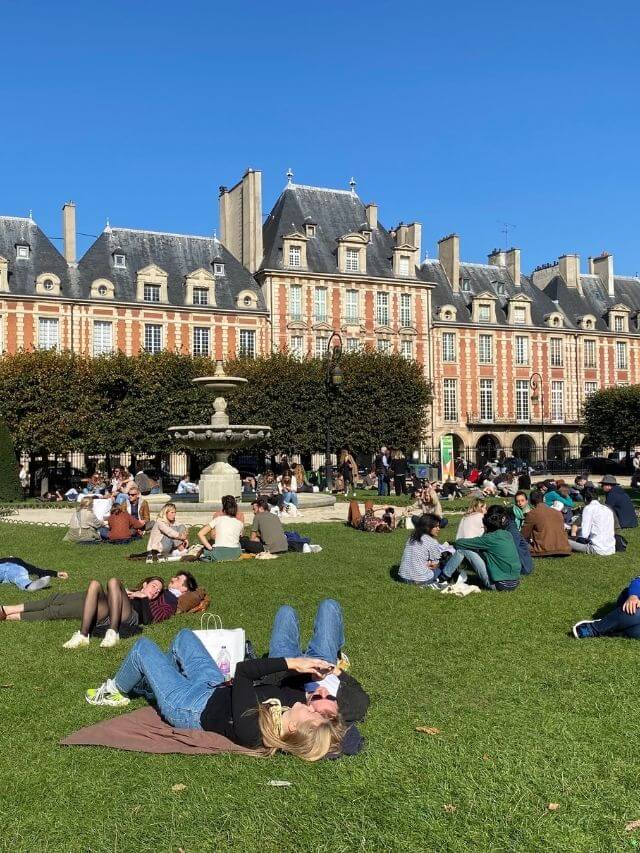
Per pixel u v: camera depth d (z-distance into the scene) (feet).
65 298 189.67
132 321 196.34
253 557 53.01
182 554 53.67
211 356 203.51
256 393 171.01
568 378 252.01
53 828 17.22
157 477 164.66
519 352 245.45
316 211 226.58
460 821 17.17
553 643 31.12
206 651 24.22
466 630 33.19
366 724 22.68
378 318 222.48
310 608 37.70
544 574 44.93
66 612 35.32
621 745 21.06
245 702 21.15
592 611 36.27
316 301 215.92
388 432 184.03
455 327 236.22
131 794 18.61
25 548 59.88
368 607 37.58
